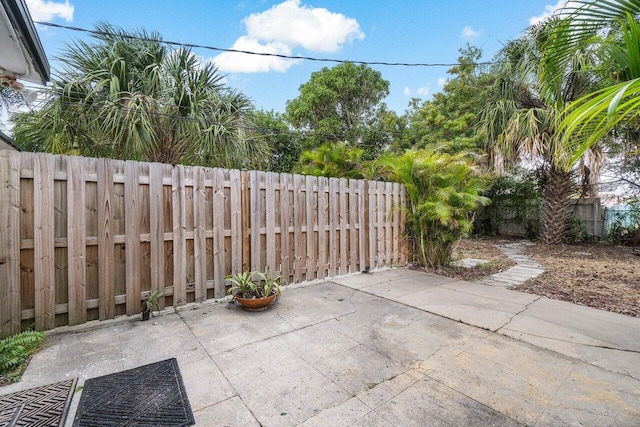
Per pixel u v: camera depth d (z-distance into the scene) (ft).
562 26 6.46
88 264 9.29
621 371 6.83
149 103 15.94
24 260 8.39
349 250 16.05
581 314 10.37
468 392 6.07
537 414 5.40
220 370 6.86
